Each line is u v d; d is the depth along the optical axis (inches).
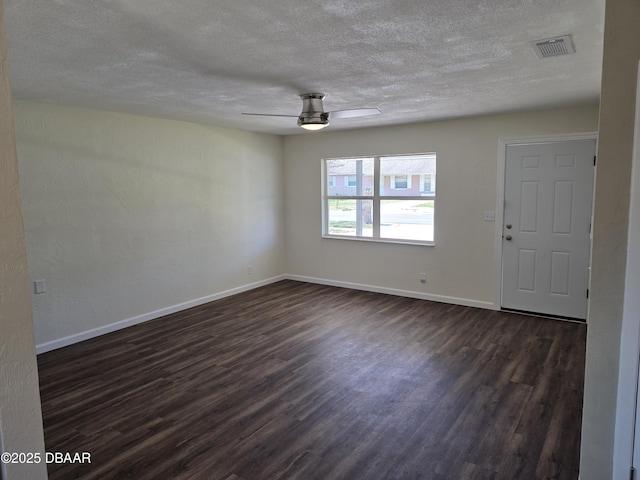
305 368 145.4
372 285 246.4
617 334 74.1
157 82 129.3
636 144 68.5
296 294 242.2
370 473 92.5
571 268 188.4
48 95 145.6
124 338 176.2
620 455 75.2
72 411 118.8
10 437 39.8
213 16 80.3
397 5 76.5
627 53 68.6
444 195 215.9
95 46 96.2
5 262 38.3
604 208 72.7
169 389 131.3
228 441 104.3
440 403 121.4
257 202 254.8
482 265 209.6
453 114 193.0
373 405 120.7
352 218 255.6
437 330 180.9
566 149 183.8
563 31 90.1
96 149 175.0
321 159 255.8
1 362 38.6
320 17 81.4
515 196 197.8
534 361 148.5
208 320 197.9
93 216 175.8
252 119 201.9
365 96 152.3
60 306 167.0
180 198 210.4
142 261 195.5
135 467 94.9
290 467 94.6
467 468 93.9
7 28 84.7
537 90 145.1
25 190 154.9
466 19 83.5
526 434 105.9
